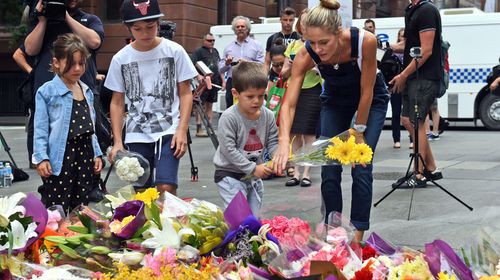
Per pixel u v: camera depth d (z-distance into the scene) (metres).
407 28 8.78
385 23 19.84
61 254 3.74
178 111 5.82
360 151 4.37
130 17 5.64
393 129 13.30
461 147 13.20
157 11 5.66
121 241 3.75
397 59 11.21
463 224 6.38
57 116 5.98
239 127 5.32
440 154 12.00
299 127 8.52
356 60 5.11
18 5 24.20
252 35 20.84
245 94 5.21
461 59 19.12
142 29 5.65
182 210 3.90
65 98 6.00
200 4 23.25
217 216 3.78
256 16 25.95
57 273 3.47
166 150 5.68
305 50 5.11
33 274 3.50
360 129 5.16
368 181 5.36
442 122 16.20
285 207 4.61
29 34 7.13
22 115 26.12
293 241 3.53
